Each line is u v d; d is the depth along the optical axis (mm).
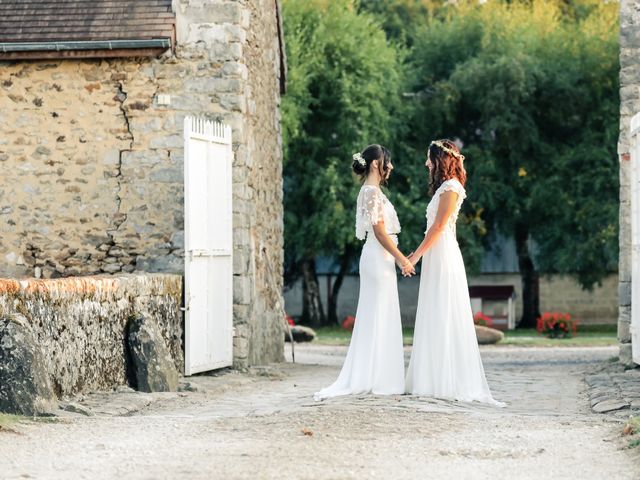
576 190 35656
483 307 40375
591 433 8383
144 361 11961
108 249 15391
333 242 34344
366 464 7102
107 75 15445
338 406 9664
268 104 17625
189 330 13711
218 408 10680
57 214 15508
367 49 33656
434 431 8453
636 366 14891
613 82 36375
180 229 15273
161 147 15320
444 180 10625
